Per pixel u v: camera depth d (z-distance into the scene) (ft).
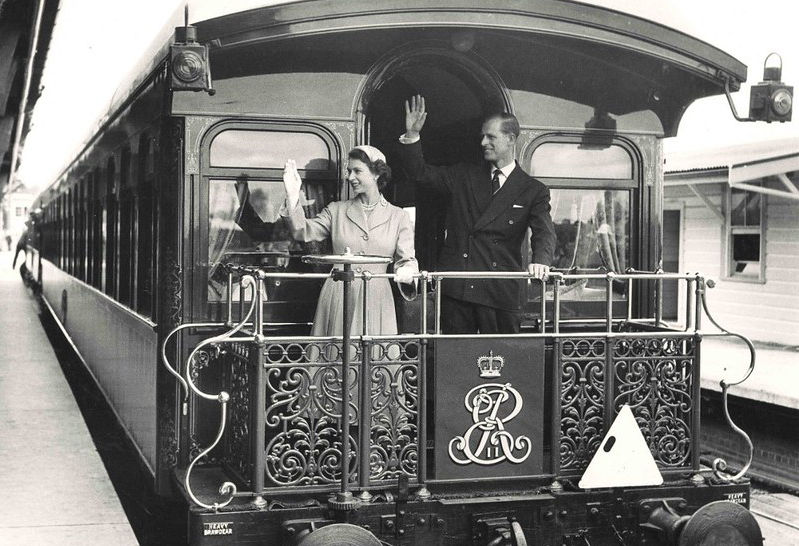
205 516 14.90
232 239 18.01
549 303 20.10
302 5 16.07
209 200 17.88
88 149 34.30
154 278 19.62
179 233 17.72
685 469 17.11
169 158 17.98
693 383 17.11
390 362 15.65
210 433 17.88
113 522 20.59
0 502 21.98
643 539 16.65
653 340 17.08
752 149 36.88
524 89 19.58
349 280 15.12
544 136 19.79
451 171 18.38
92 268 33.55
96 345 32.40
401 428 15.80
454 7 16.69
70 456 26.43
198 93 17.63
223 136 17.89
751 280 41.81
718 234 44.11
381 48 18.45
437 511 15.69
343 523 14.85
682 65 18.40
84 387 41.04
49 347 49.78
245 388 16.15
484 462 15.99
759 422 29.35
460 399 15.88
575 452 16.57
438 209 21.99
